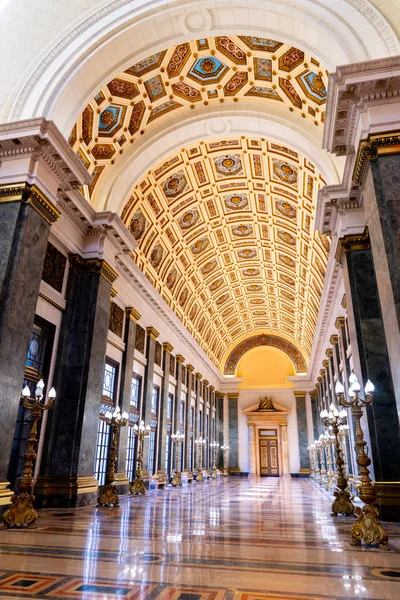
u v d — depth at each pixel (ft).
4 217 24.93
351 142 25.27
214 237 62.64
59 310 33.09
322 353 75.77
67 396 31.91
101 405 39.32
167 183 47.57
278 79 35.65
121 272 43.60
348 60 23.81
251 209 56.49
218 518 24.82
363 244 29.89
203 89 38.34
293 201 49.73
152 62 33.94
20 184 25.32
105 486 31.14
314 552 15.11
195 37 29.84
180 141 41.06
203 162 47.34
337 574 11.96
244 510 29.35
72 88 28.53
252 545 16.37
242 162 47.70
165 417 58.75
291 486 61.57
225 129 40.55
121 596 9.76
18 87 28.40
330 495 43.83
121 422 33.68
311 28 26.03
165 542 16.81
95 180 37.86
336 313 50.57
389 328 20.06
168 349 62.03
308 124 36.91
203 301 77.92
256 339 106.22
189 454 73.46
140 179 40.86
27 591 10.02
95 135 35.81
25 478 21.27
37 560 13.33
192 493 45.80
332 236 34.71
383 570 12.44
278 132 38.83
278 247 63.72
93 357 33.37
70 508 28.45
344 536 18.65
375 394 25.63
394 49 22.94
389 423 24.84
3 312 22.85
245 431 100.32
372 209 22.20
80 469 30.40
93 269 35.24
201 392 86.38
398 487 23.26
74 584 10.68
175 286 63.82
